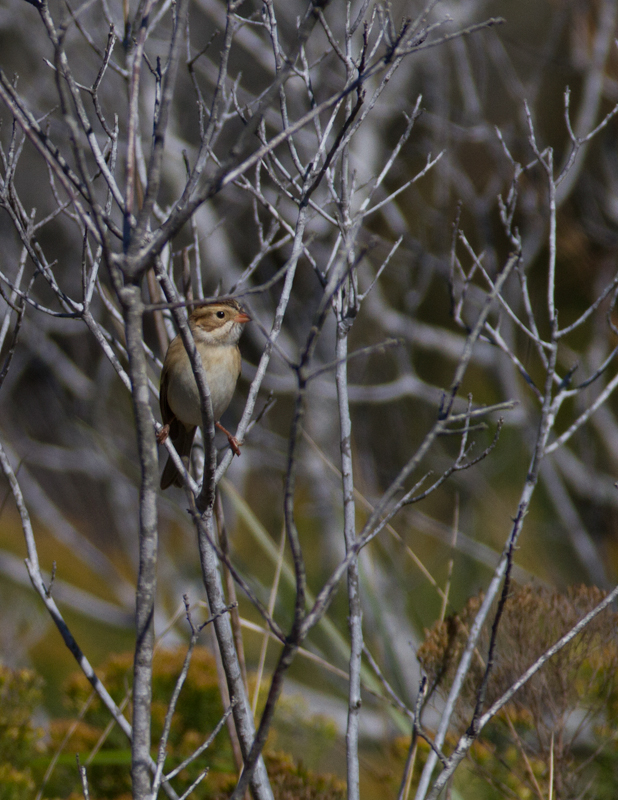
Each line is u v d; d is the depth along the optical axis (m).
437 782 4.66
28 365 16.94
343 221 5.65
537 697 6.07
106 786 7.84
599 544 12.48
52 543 23.45
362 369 14.02
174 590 14.22
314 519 17.11
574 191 13.28
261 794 5.13
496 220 15.16
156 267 4.35
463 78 12.49
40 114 12.20
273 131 13.50
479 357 13.95
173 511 14.30
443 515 13.80
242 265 14.98
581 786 6.99
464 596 11.88
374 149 13.51
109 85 12.74
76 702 8.35
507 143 12.62
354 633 5.34
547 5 17.62
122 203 4.64
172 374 7.38
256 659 14.07
